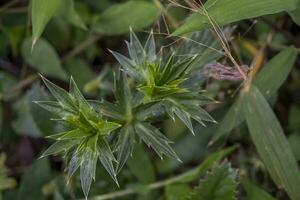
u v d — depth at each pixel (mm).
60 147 450
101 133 446
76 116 446
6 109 620
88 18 617
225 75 494
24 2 627
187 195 518
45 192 574
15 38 621
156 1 556
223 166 512
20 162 625
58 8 566
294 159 501
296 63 597
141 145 559
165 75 452
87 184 443
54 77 620
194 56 454
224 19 473
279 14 576
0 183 584
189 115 453
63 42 621
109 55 639
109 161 443
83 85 604
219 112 570
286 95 607
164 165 576
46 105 448
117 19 569
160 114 464
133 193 565
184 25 473
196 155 569
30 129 605
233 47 549
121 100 462
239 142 572
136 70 458
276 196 565
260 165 566
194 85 480
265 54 559
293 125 581
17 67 639
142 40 589
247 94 512
